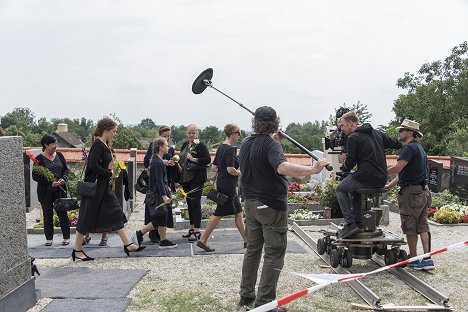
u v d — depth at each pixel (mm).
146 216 9117
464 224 11102
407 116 51531
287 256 8008
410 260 5293
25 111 104500
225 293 6105
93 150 7449
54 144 8844
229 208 8062
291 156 18453
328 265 7406
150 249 8414
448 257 8031
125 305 5555
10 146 5156
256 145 5215
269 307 3531
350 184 6820
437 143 43344
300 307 5645
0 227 4949
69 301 5660
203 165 9227
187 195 9242
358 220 6883
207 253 8117
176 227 10633
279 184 5164
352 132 7023
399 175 7320
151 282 6547
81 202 7652
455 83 50000
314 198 12953
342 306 5695
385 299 5973
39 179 8781
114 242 9102
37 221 11359
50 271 6973
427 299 5961
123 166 8672
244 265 5586
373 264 7551
